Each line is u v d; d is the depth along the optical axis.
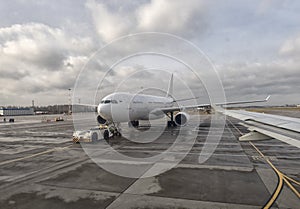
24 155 10.77
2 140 16.42
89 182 6.61
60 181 6.74
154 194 5.60
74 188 6.12
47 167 8.42
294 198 5.24
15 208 4.94
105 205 5.01
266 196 5.36
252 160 9.08
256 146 12.41
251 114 9.71
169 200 5.22
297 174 7.10
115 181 6.66
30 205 5.08
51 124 33.94
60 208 4.90
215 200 5.17
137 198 5.38
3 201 5.32
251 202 5.04
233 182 6.39
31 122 41.12
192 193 5.62
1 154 11.09
